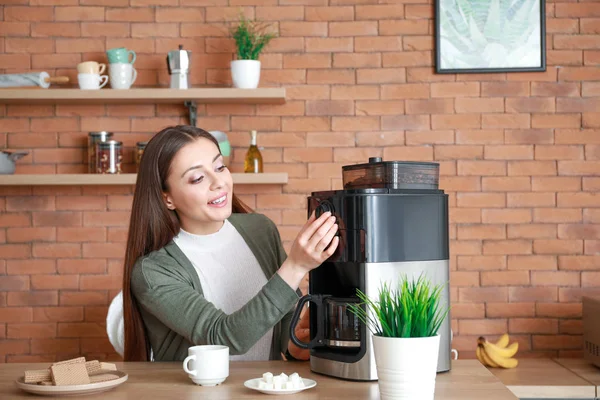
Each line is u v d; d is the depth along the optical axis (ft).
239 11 11.95
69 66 12.01
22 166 11.99
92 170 11.57
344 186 5.71
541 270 11.86
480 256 11.87
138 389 4.73
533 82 11.87
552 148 11.87
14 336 11.92
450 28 11.82
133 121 12.00
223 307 6.54
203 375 4.80
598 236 11.85
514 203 11.87
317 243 5.09
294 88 11.94
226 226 6.77
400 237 4.99
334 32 11.93
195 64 11.94
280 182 11.14
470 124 11.90
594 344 10.28
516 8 11.80
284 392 4.53
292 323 5.25
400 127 11.91
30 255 11.96
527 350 11.82
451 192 11.91
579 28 11.86
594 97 11.87
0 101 11.61
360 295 4.86
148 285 5.96
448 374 5.07
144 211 6.28
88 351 11.92
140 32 12.00
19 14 11.99
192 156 6.15
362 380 4.91
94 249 11.96
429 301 4.28
